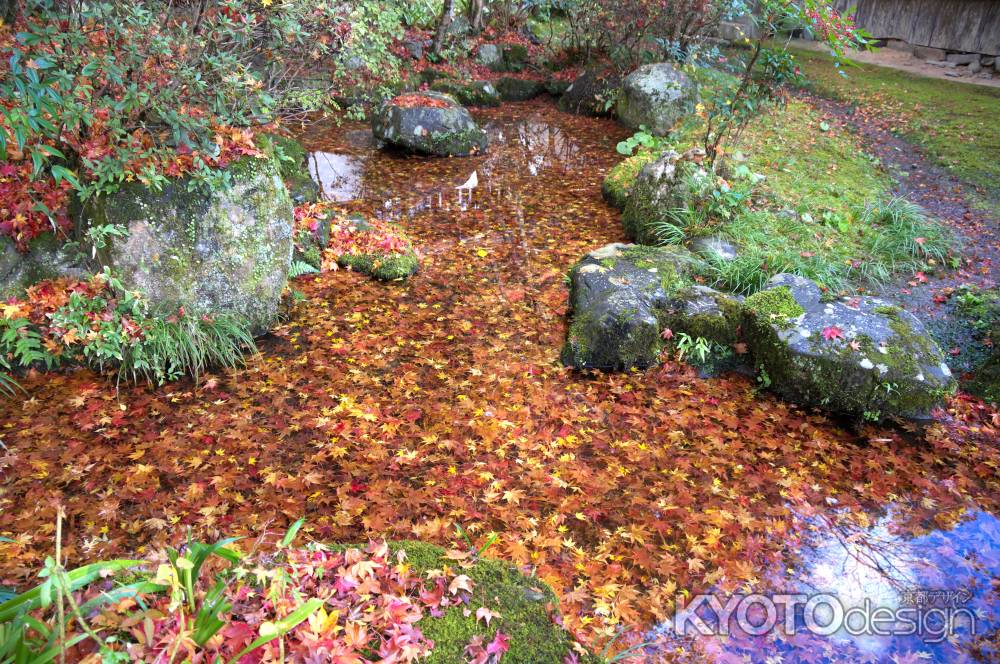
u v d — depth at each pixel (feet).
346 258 19.48
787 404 14.69
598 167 30.55
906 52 43.91
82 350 13.84
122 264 13.70
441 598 6.78
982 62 39.93
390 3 30.22
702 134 31.45
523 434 13.12
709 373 15.62
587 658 6.61
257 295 15.49
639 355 15.47
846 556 10.68
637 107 35.45
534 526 10.90
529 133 35.91
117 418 12.75
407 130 30.96
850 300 15.64
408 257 19.72
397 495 11.34
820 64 43.24
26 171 13.57
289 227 15.88
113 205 13.43
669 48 37.09
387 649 5.98
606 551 10.52
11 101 11.62
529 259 20.76
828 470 12.63
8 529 10.00
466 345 16.10
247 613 6.04
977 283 18.12
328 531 10.44
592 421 13.66
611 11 38.93
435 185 27.50
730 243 19.85
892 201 22.16
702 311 15.94
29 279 13.75
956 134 29.50
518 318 17.38
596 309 15.76
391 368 14.98
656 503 11.57
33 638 5.37
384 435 12.82
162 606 5.87
